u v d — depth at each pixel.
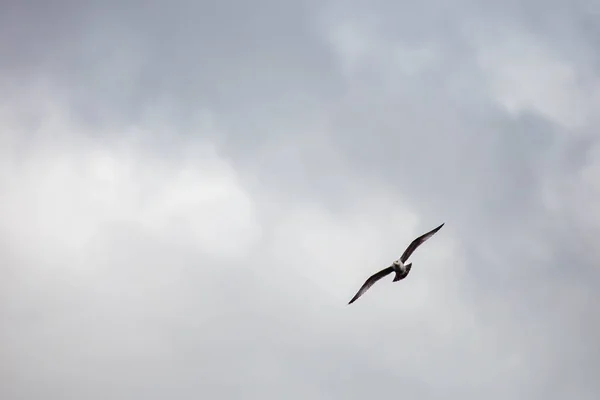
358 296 69.50
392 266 69.38
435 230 69.44
